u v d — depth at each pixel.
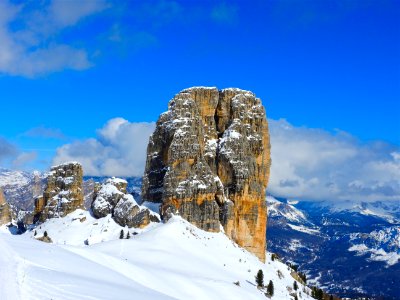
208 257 176.88
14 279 60.41
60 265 85.56
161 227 188.38
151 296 78.56
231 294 135.38
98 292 66.69
